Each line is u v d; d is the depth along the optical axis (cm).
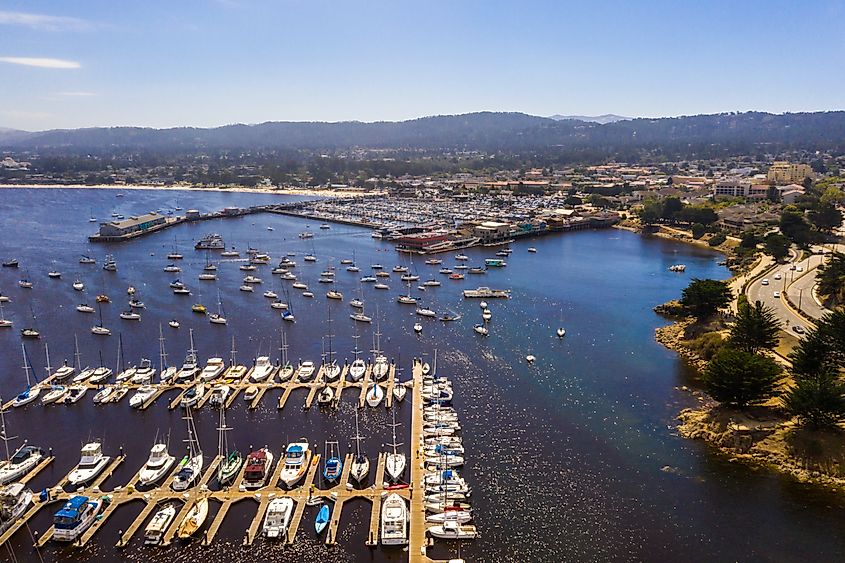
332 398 14862
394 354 18275
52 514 10538
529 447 12938
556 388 15912
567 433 13550
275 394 15300
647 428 13788
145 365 16975
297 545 9912
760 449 12531
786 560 9750
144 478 11388
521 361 17812
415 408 14488
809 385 12244
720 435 13088
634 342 19500
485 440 13225
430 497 11006
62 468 12000
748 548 9994
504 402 15062
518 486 11556
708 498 11231
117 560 9569
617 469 12119
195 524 10144
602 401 15162
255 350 18512
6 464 11875
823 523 10550
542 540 10144
